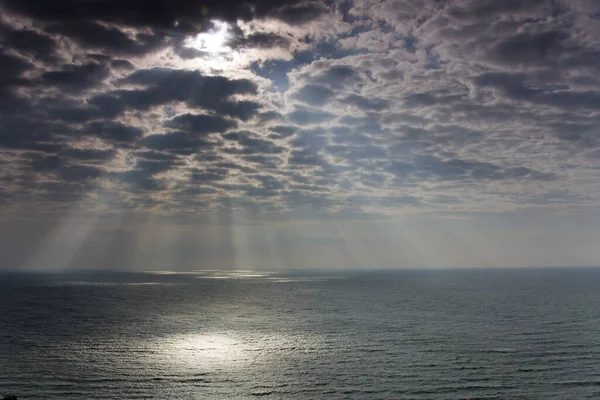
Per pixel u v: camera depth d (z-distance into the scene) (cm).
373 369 5947
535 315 11119
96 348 7225
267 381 5478
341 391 5100
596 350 7000
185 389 5178
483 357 6544
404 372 5806
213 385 5322
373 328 9175
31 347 7231
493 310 12181
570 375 5650
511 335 8306
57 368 5941
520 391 5078
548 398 4856
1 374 5622
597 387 5203
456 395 4956
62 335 8388
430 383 5359
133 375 5688
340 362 6316
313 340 7925
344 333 8619
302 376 5669
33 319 10500
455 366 6062
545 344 7469
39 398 4822
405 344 7500
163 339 8069
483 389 5141
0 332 8644
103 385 5278
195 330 9075
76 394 4959
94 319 10594
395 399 4853
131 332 8806
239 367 6091
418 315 11181
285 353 6900
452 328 9125
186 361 6412
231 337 8275
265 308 13012
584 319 10388
